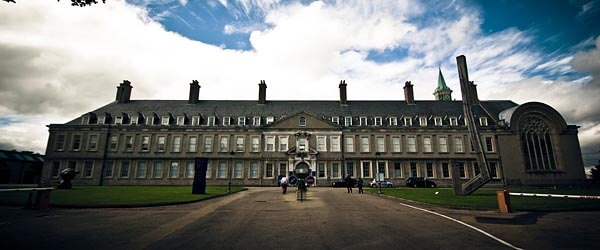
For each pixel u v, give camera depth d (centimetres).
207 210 1390
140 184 4112
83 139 4241
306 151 4175
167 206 1510
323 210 1410
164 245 788
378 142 4284
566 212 1350
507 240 853
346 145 4262
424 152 4244
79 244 784
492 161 4169
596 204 1584
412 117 4491
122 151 4219
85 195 1942
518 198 1988
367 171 4188
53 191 2314
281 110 4688
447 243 821
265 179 4122
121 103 4772
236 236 889
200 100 4912
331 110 4709
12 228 954
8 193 1992
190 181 4134
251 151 4222
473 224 1075
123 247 764
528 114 4238
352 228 1003
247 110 4662
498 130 4241
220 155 4212
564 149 4125
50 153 4191
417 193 2397
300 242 825
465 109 2438
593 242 833
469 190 2194
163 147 4241
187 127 4281
